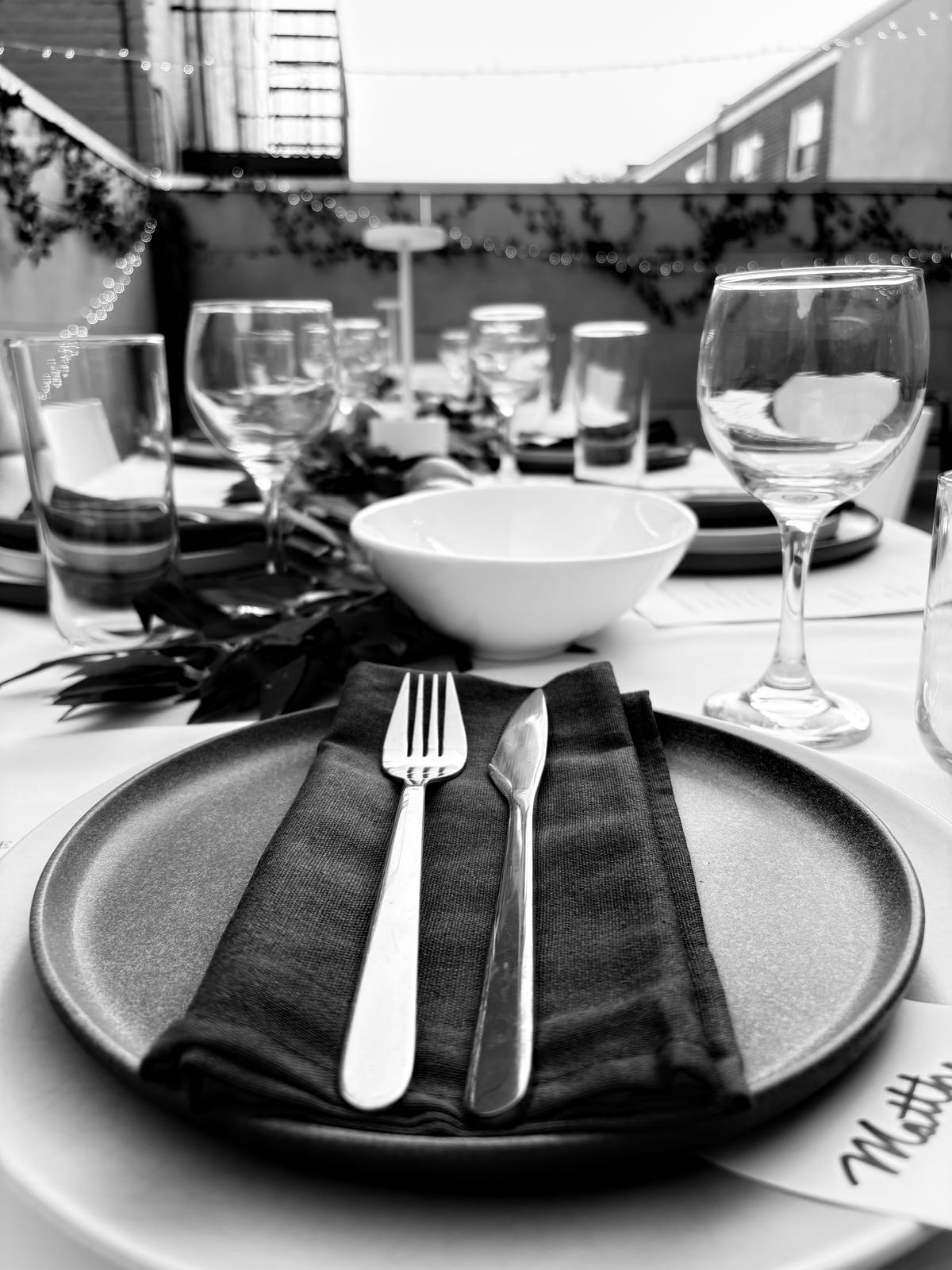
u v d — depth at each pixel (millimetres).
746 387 495
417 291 4773
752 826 363
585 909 292
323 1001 249
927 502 3881
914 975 277
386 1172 208
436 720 436
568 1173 216
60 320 3426
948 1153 223
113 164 4020
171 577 653
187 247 4633
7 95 2986
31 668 645
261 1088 212
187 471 1437
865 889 312
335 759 392
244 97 5355
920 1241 206
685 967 250
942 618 428
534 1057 230
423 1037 243
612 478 1203
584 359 1181
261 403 771
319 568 793
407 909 295
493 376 1354
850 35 5621
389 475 1075
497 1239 203
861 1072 249
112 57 3375
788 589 557
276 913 280
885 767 457
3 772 470
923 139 5695
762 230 4805
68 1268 234
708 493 1010
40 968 263
